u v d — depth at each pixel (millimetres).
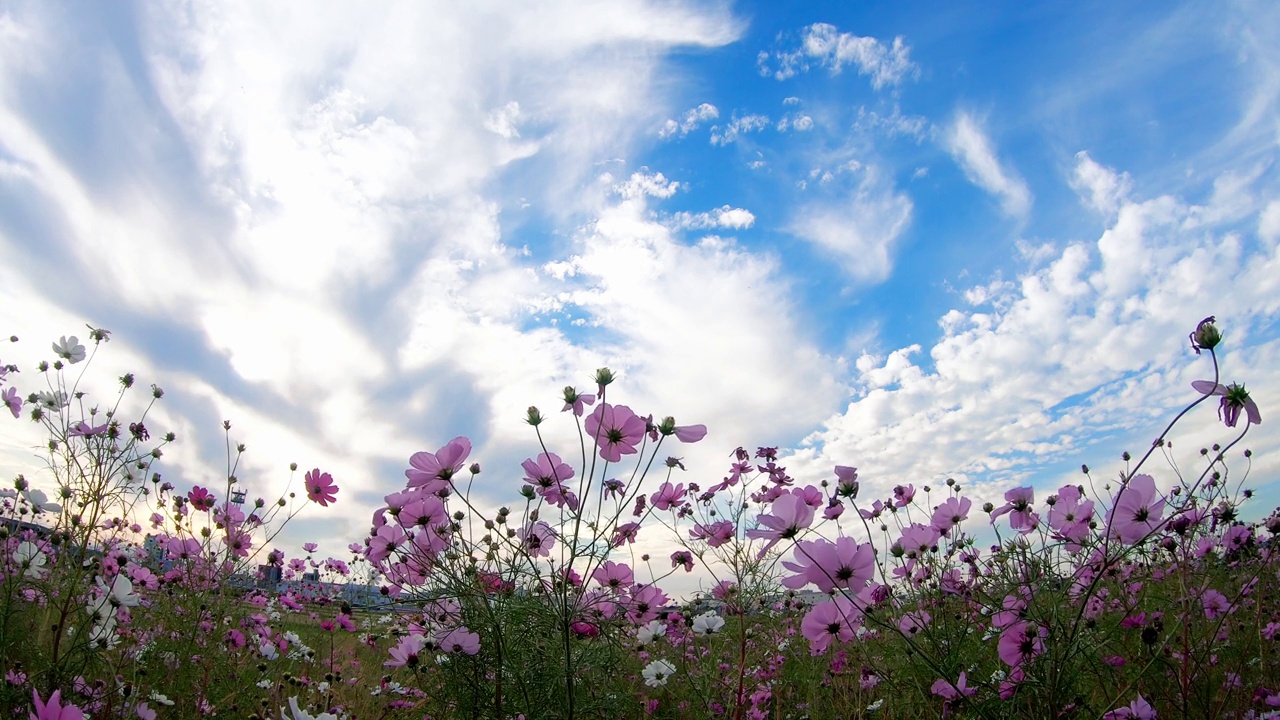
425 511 1002
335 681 1266
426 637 1000
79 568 978
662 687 1208
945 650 910
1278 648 1018
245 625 1352
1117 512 833
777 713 1090
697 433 938
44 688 856
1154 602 1066
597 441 908
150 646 1115
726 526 1196
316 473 1284
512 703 941
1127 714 802
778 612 1407
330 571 1962
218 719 1043
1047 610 820
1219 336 716
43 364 1299
